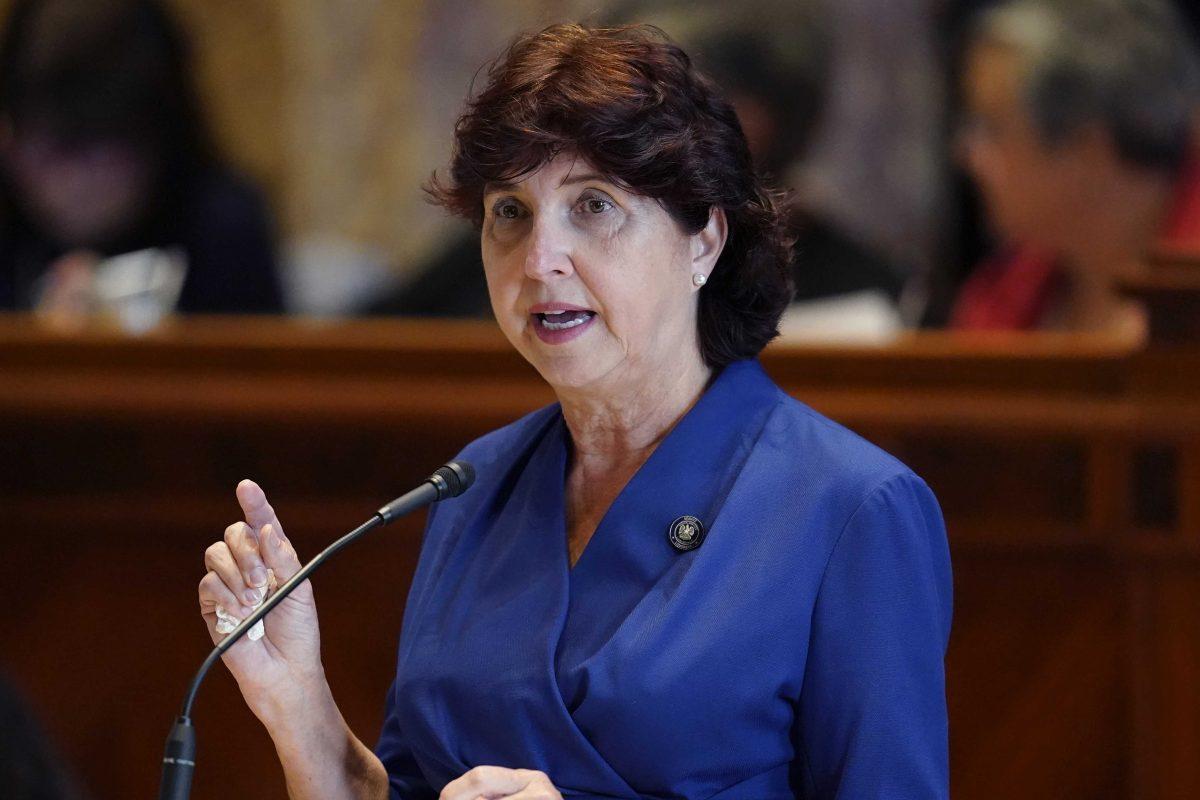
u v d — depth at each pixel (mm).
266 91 22219
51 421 12477
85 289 16297
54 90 20812
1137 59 18922
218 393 12242
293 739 7266
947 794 6785
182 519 12375
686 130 6824
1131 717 11156
